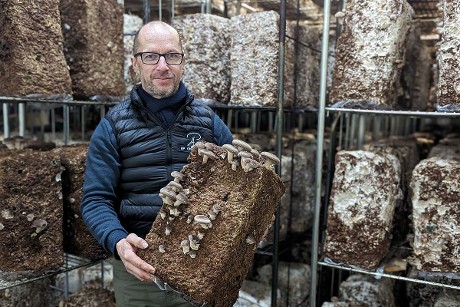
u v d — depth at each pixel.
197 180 1.12
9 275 1.39
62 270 1.53
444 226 1.53
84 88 1.69
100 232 1.20
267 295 2.09
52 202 1.47
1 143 1.72
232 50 1.89
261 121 2.85
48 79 1.50
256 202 1.08
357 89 1.70
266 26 1.80
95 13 1.69
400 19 1.65
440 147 2.15
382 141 2.38
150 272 1.05
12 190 1.38
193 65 1.91
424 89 2.38
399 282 2.18
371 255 1.66
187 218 1.08
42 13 1.47
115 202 1.36
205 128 1.42
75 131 2.88
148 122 1.34
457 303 1.66
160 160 1.34
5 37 1.41
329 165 2.16
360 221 1.66
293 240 2.30
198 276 1.04
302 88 2.05
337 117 2.21
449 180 1.52
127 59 2.09
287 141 2.39
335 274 2.32
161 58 1.28
